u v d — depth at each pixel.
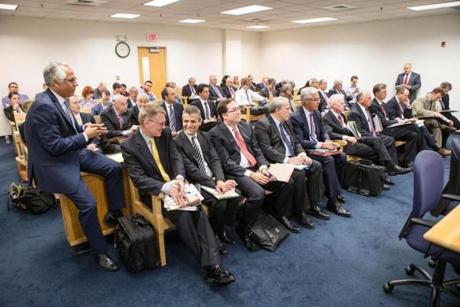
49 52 7.20
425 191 1.68
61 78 1.96
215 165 2.44
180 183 2.05
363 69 8.30
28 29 6.86
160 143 2.23
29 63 7.00
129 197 2.45
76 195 2.02
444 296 1.84
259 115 5.20
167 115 4.24
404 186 3.59
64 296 1.87
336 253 2.30
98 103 5.50
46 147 1.94
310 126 3.21
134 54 8.42
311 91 3.13
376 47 7.94
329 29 8.84
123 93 6.77
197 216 2.01
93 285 1.97
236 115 2.57
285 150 2.89
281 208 2.60
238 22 8.25
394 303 1.79
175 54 9.12
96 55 7.85
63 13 6.40
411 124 4.06
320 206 3.09
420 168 1.68
